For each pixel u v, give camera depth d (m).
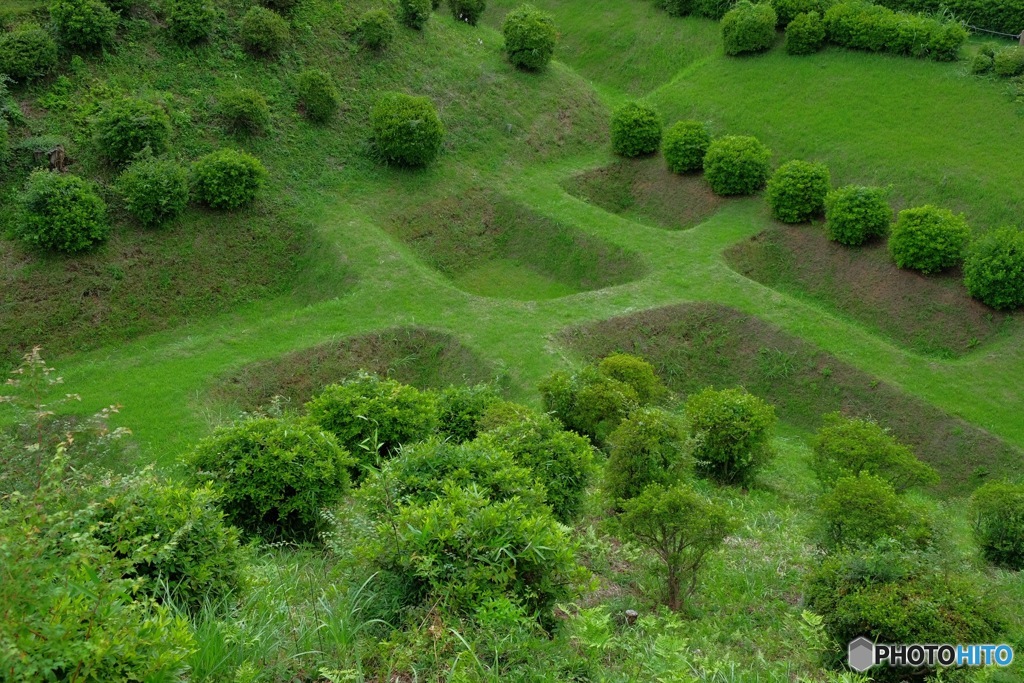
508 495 7.26
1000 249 17.86
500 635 5.14
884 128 23.91
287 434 8.88
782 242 21.59
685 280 19.81
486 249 22.33
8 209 17.05
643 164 25.89
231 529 6.44
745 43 28.81
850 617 6.05
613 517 8.62
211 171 18.83
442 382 16.42
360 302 18.08
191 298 17.88
